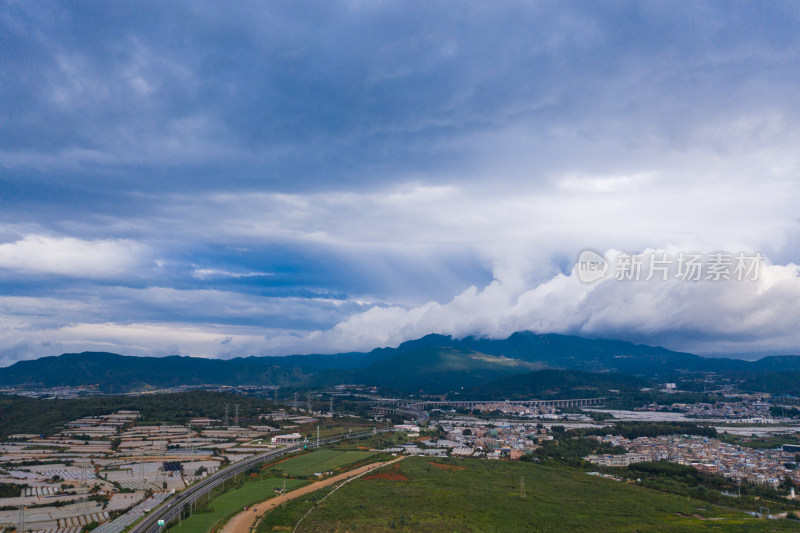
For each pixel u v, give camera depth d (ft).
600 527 629.10
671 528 629.51
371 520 633.61
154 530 621.72
